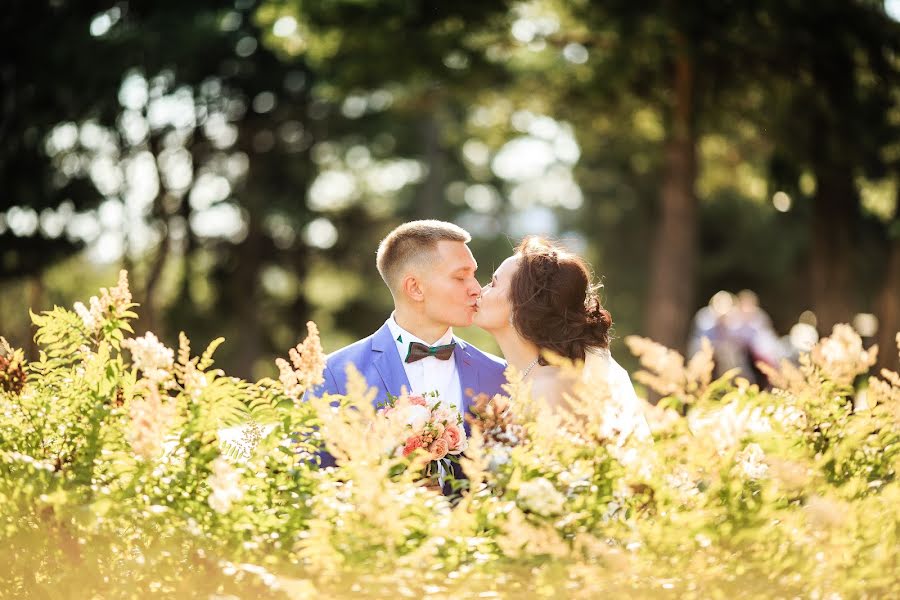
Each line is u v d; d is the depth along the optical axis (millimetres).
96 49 16688
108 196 18828
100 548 1980
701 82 11859
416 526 1949
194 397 2145
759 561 1921
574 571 1869
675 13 10531
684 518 1945
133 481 2035
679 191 12953
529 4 12891
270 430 2172
